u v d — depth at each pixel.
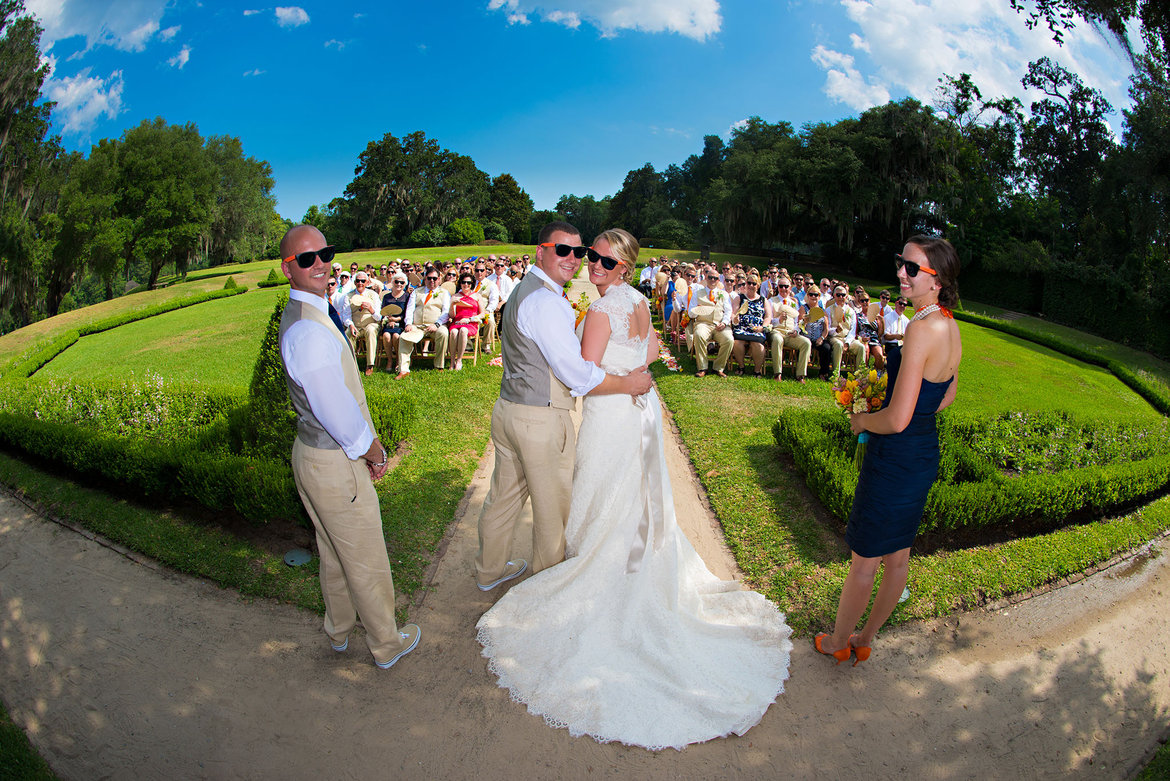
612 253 3.42
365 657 3.44
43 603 3.96
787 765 2.84
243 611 3.83
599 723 2.94
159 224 36.16
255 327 14.34
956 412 7.56
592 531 3.48
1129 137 21.02
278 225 57.91
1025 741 3.05
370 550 3.08
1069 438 6.95
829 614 3.84
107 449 5.18
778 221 41.03
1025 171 29.70
